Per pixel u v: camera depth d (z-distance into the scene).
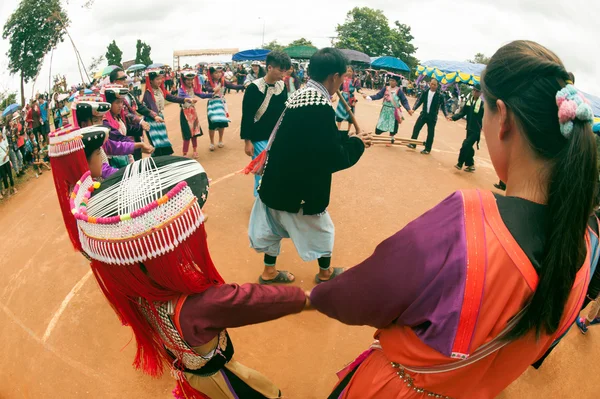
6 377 2.77
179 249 1.33
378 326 1.13
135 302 1.52
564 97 0.85
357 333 3.08
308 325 3.14
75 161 2.12
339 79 2.74
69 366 2.80
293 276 3.59
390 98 8.55
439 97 7.86
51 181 7.13
